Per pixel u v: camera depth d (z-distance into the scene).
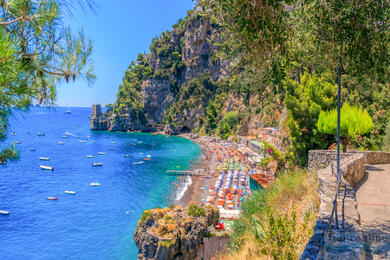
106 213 46.25
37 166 85.38
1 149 7.55
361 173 12.54
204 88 170.88
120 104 198.00
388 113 24.39
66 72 3.65
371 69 6.03
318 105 24.77
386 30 5.36
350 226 4.89
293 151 26.47
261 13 4.35
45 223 42.91
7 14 3.06
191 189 57.16
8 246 35.81
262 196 13.38
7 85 3.25
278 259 7.32
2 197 55.66
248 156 76.19
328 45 5.93
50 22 3.19
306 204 9.75
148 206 48.81
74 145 130.88
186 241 24.91
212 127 153.25
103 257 32.78
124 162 90.81
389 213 7.29
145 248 25.42
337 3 4.99
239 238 12.12
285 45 5.25
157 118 195.25
